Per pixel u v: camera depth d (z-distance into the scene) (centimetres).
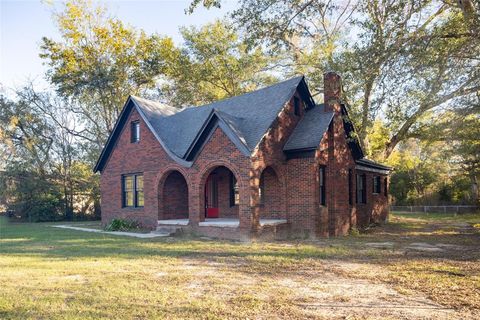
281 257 1095
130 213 2067
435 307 620
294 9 1407
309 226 1603
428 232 1859
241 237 1498
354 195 1952
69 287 750
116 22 3322
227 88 3544
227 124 1570
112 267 960
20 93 3316
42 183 3145
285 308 614
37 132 3291
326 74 1788
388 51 1243
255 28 1432
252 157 1495
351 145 1912
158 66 3391
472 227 2100
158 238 1606
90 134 3600
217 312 593
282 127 1683
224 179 1964
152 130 1939
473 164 2848
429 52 1239
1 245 1422
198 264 999
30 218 3053
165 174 1877
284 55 3138
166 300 658
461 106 1523
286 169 1688
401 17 1236
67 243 1467
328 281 803
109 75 3144
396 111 1414
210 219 1894
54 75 3183
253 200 1491
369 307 620
